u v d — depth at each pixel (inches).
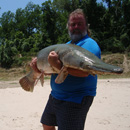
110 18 1440.7
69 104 106.6
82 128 107.8
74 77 106.9
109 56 1163.3
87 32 133.0
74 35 119.0
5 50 1115.3
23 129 193.9
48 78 846.5
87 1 1454.2
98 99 336.2
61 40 1352.1
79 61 85.0
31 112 260.5
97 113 247.1
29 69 146.5
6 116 242.2
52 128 134.3
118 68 70.6
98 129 188.4
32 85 142.4
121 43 1252.5
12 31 2135.8
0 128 197.0
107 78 844.6
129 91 425.4
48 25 1499.8
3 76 1002.1
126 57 1119.6
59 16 1592.0
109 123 206.1
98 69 75.7
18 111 266.7
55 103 116.1
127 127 192.7
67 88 108.6
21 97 372.8
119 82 637.3
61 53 95.9
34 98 359.3
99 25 1444.4
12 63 1119.0
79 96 106.3
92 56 86.2
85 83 107.0
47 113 129.2
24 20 2249.0
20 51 1412.4
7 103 320.2
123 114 240.5
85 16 121.8
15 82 761.6
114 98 344.5
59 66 95.6
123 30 1349.7
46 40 1397.6
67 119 106.7
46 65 111.7
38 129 194.5
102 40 1365.7
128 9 1401.3
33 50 1360.7
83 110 106.7
